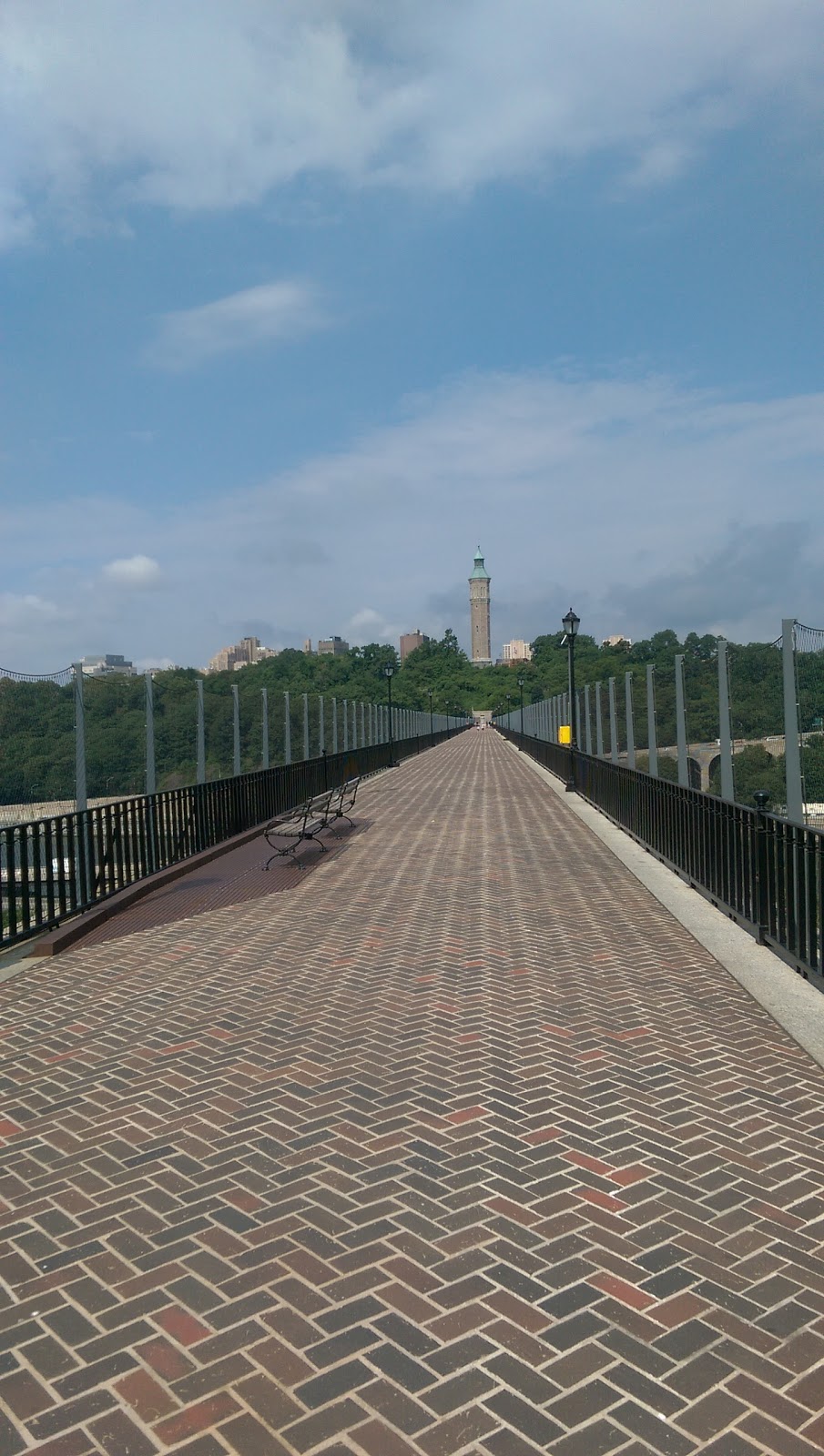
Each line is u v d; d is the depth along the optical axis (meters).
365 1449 2.56
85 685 13.70
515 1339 2.98
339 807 15.92
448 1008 6.27
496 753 46.97
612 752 18.88
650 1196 3.83
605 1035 5.72
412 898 10.06
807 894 6.75
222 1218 3.71
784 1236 3.54
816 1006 6.11
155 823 11.50
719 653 10.80
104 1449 2.58
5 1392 2.79
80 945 8.41
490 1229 3.59
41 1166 4.18
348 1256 3.44
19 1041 5.89
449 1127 4.46
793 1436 2.59
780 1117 4.56
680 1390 2.76
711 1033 5.75
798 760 8.79
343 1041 5.68
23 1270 3.40
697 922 8.54
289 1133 4.44
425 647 134.62
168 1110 4.74
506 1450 2.55
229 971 7.38
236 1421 2.67
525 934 8.36
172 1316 3.12
